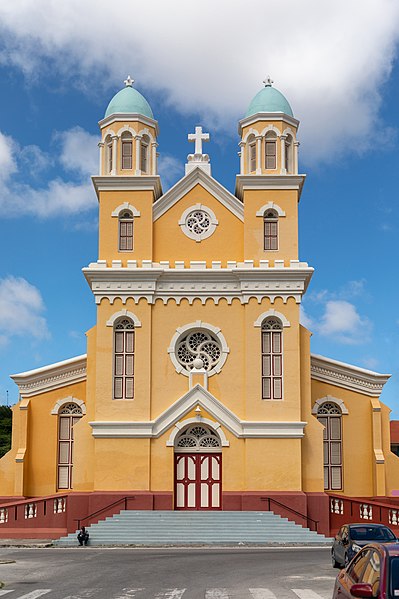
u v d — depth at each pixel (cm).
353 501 4253
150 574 2472
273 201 4522
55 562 2875
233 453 4256
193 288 4444
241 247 4525
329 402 4838
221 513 4088
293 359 4344
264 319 4397
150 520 4053
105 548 3691
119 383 4366
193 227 4556
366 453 4784
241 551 3456
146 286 4431
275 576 2428
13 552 3422
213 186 4575
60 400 4831
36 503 4197
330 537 4125
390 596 1188
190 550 3528
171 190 4566
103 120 4650
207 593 2030
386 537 2698
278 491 4197
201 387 4294
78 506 4184
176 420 4281
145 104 4709
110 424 4262
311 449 4306
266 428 4259
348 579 1395
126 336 4422
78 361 4862
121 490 4212
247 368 4334
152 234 4516
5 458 4731
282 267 4422
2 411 9256
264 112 4603
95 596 1986
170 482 4222
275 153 4597
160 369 4369
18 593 2058
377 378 4853
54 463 4753
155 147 4662
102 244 4484
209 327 4403
